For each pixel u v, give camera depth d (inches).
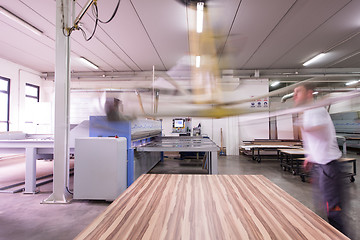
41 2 124.4
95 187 93.0
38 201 96.1
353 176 138.6
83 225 73.4
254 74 239.9
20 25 152.0
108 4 121.7
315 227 23.7
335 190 55.2
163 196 34.1
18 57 213.6
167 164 199.6
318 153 57.2
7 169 169.2
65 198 95.3
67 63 96.3
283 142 191.8
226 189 38.0
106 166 93.0
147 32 157.6
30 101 252.2
